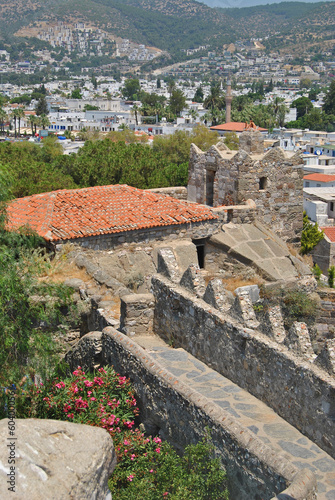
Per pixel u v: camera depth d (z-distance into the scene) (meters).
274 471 8.23
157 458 10.45
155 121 199.62
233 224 24.91
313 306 19.69
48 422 6.17
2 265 11.91
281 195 27.00
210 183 28.06
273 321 11.35
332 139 143.50
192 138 91.69
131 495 9.73
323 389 9.65
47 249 20.98
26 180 36.12
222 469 9.21
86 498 5.69
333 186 89.31
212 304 13.20
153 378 11.39
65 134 163.12
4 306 11.79
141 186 42.50
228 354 12.25
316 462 9.33
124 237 22.08
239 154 25.55
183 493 9.15
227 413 9.66
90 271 18.88
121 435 11.07
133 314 15.24
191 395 10.28
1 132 183.75
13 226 18.52
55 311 13.54
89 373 12.80
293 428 10.30
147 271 22.08
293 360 10.40
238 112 179.62
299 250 28.03
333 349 9.91
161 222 22.75
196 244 24.47
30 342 12.50
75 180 44.31
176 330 14.34
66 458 5.82
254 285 20.95
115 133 119.81
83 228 21.31
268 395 11.06
